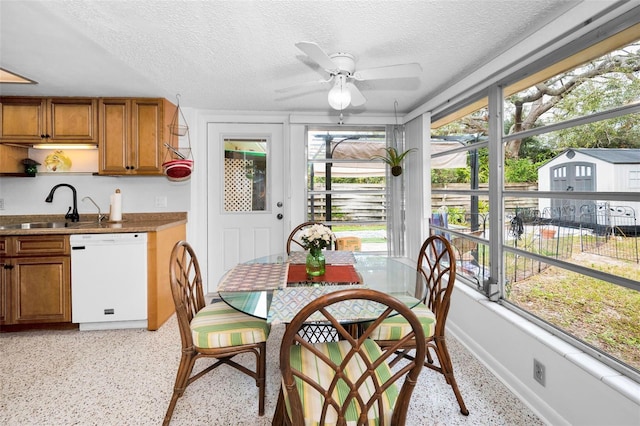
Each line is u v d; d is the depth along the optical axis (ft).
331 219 11.89
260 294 4.93
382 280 5.88
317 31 5.84
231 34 5.98
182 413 5.48
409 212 11.32
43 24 5.61
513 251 6.64
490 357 6.70
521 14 5.30
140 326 8.87
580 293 5.15
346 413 3.51
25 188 10.37
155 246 8.71
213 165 11.73
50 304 8.39
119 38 6.13
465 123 9.48
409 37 6.05
